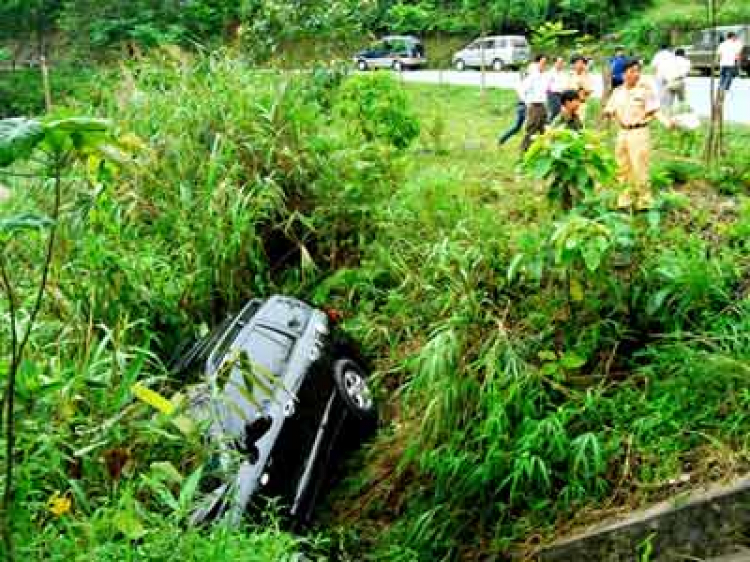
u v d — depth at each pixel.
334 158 8.67
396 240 8.12
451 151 12.98
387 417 6.56
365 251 8.30
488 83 24.33
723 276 5.68
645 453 4.81
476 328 5.81
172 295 7.18
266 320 6.43
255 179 8.15
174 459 4.39
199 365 6.00
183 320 7.15
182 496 3.54
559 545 4.61
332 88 11.85
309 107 8.97
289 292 8.06
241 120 8.41
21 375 3.26
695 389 4.99
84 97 9.84
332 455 5.95
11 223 2.78
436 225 7.96
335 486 5.94
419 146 13.27
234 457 4.73
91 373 4.36
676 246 6.01
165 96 8.95
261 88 9.04
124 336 5.70
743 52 20.42
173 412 3.73
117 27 26.25
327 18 15.09
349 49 15.66
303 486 5.43
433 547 5.10
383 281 8.02
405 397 6.38
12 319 2.90
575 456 4.88
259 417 5.32
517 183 9.97
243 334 6.15
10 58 28.17
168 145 8.05
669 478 4.59
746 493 4.04
